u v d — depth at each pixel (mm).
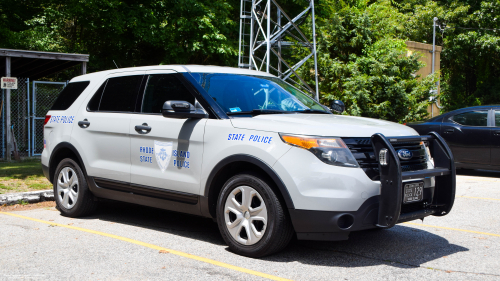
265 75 5754
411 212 4277
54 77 23250
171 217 6156
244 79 5332
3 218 5891
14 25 19797
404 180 4109
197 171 4699
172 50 19578
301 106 5293
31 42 19531
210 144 4605
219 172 4551
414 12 35844
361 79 16562
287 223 4172
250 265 4113
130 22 19172
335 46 18469
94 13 19656
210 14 19562
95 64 22141
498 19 33188
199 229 5480
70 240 4879
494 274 3957
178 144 4879
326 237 4039
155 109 5242
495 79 36531
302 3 21312
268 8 17000
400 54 17953
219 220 4551
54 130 6344
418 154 4434
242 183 4355
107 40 22234
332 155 4008
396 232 5453
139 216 6199
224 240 4625
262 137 4281
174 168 4914
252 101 5023
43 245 4676
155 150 5098
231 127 4520
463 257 4449
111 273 3861
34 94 13398
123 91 5684
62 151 6242
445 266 4164
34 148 13898
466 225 5844
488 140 10414
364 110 16797
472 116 10812
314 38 17172
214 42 19766
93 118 5828
